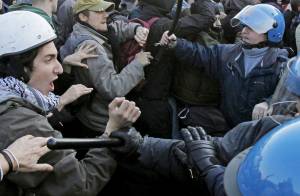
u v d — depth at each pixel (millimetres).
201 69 3273
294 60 1804
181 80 3330
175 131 3348
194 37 3318
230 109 3145
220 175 1530
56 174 1702
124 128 1832
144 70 3297
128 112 1810
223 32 3822
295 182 1030
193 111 3316
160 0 3393
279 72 2953
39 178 1680
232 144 1762
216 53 3199
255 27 2992
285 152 1087
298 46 3850
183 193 1930
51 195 1708
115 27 3279
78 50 3023
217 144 1776
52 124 2623
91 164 1776
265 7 3055
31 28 1789
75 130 3100
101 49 3059
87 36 3076
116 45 3250
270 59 2998
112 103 1821
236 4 3990
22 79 1801
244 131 1781
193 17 3303
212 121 3281
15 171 1553
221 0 4777
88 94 2988
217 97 3348
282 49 3070
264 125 1753
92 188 1751
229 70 3115
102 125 3072
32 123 1670
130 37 3291
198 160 1631
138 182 2221
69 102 2680
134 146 1771
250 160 1176
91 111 3068
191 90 3318
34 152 1569
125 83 3061
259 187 1089
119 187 2350
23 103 1703
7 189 1676
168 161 1867
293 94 1711
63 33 3656
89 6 3084
